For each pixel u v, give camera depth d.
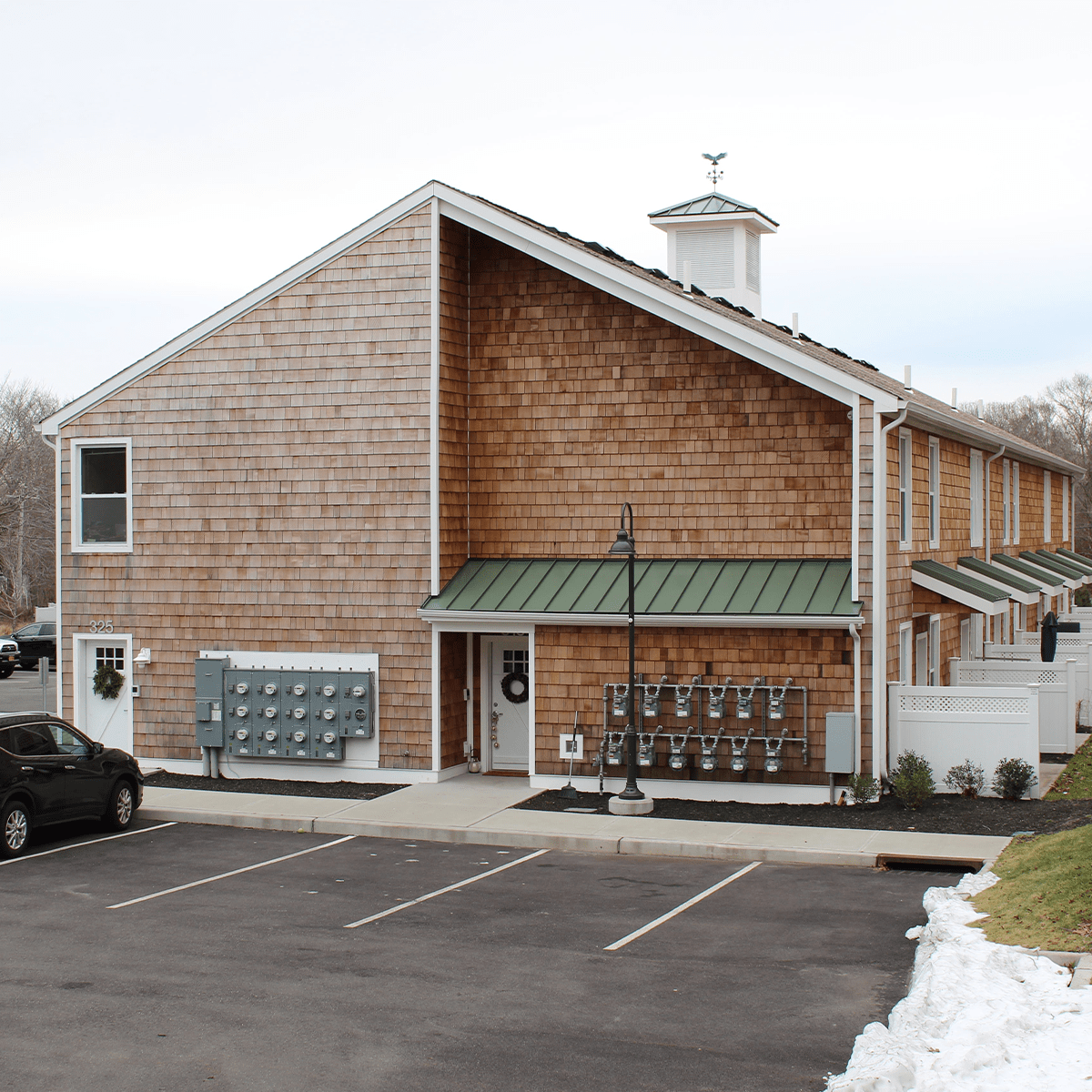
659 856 15.50
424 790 19.23
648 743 18.73
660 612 18.34
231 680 20.45
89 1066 8.66
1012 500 31.17
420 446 19.72
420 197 19.69
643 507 19.66
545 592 19.28
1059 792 18.14
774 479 19.08
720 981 10.43
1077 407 85.25
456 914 12.73
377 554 19.94
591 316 19.92
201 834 16.97
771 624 17.98
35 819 15.84
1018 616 32.44
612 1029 9.30
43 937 11.88
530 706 19.97
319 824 17.16
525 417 20.22
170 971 10.80
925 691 18.06
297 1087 8.27
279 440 20.41
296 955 11.29
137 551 21.11
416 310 19.75
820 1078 8.33
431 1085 8.29
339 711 19.98
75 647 21.47
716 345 19.36
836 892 13.49
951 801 17.42
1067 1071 7.49
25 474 71.38
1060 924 10.53
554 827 16.53
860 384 17.86
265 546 20.48
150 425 21.06
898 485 19.11
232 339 20.64
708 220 27.61
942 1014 8.58
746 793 18.23
